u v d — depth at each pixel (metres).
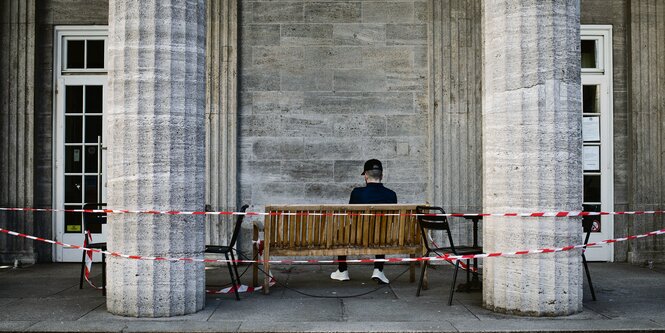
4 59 10.00
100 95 10.27
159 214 6.19
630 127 10.19
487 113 6.62
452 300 7.01
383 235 7.58
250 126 10.05
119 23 6.33
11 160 9.97
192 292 6.33
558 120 6.29
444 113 9.95
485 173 6.70
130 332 5.62
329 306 6.71
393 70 10.13
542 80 6.26
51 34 10.21
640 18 10.17
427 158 10.05
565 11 6.34
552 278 6.17
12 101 9.99
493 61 6.52
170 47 6.28
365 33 10.13
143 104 6.23
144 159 6.22
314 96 10.09
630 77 10.20
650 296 7.28
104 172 10.18
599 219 10.25
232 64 9.93
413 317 6.18
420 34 10.14
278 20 10.11
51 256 10.15
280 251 7.42
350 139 10.08
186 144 6.35
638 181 10.09
